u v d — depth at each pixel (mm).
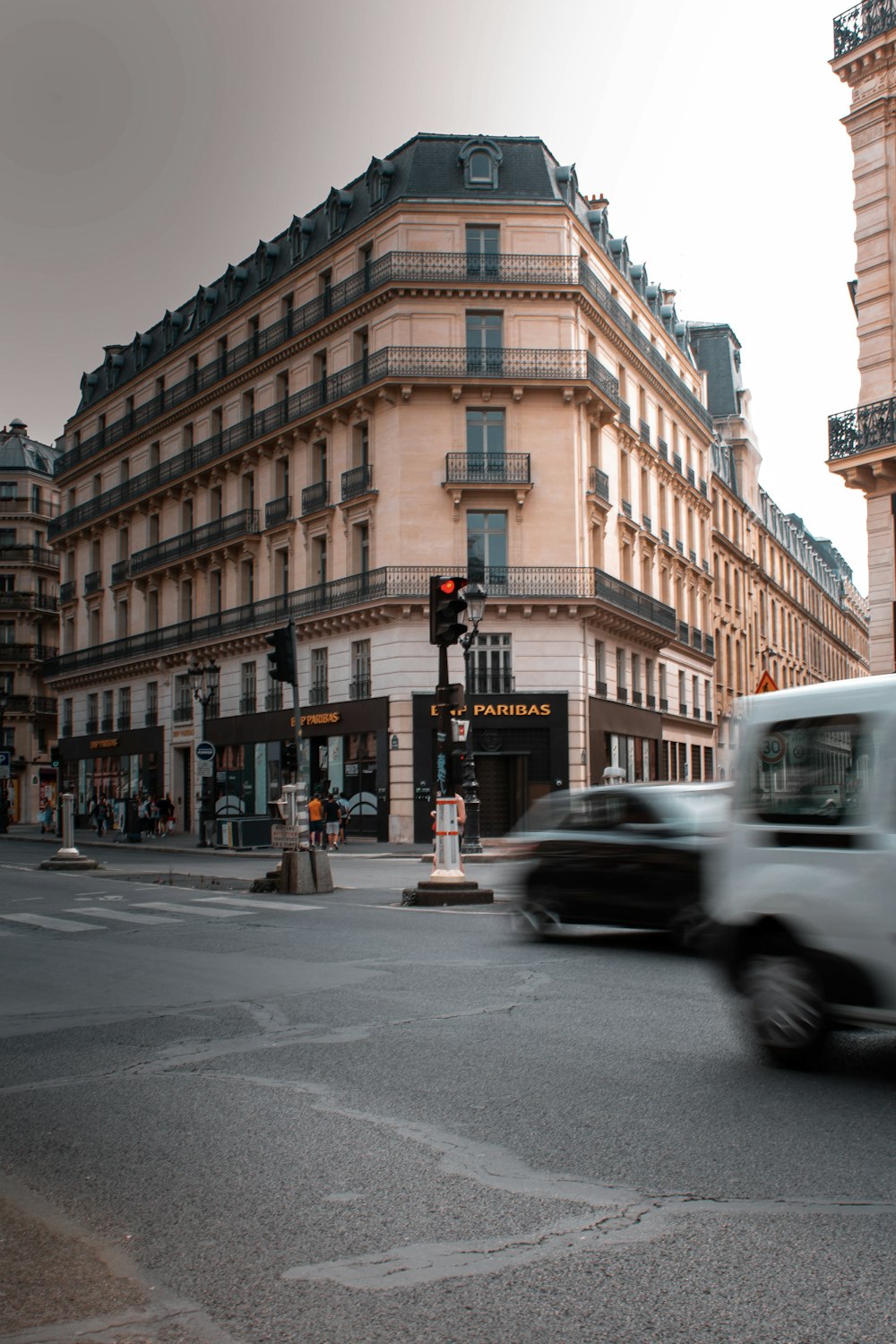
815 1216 4160
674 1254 3855
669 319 51000
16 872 25734
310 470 39469
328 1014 8258
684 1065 6488
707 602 52781
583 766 34656
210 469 44531
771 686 17953
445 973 9953
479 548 35344
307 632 38188
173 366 48344
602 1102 5750
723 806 11000
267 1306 3549
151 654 47688
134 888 20750
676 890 10664
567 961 10516
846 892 6145
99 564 54438
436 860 16344
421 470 35219
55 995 9531
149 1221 4301
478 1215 4262
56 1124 5715
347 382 37281
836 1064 6523
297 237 41031
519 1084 6141
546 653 34750
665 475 46406
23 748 70062
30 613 70625
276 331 41375
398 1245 4004
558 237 36094
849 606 107250
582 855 11562
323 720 37250
